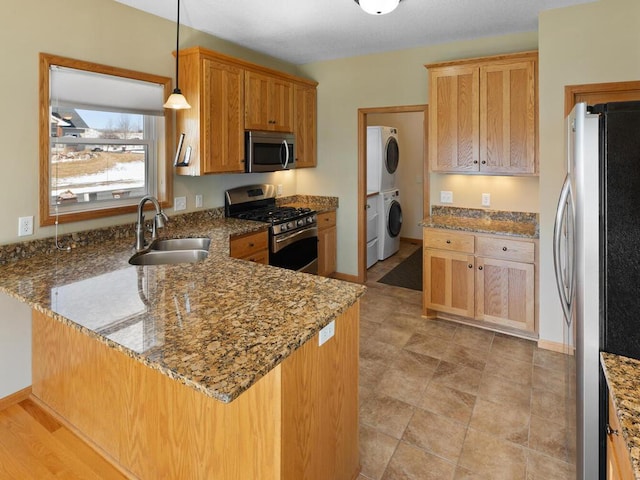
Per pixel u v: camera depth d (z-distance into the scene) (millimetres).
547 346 3131
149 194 3234
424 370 2824
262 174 4449
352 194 4691
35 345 2387
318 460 1542
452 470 1906
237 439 1419
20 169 2387
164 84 3184
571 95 2957
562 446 2049
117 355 1838
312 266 4340
